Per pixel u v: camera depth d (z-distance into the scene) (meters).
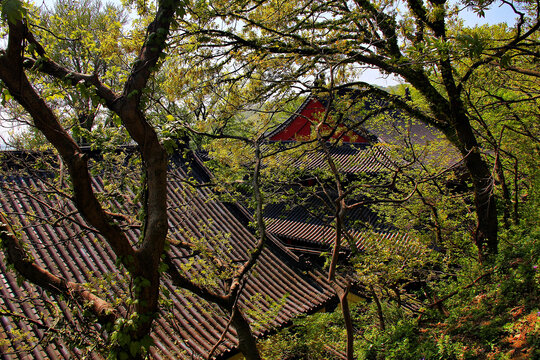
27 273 3.80
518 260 6.72
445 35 7.43
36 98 3.04
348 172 14.48
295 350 7.30
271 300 8.02
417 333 6.75
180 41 7.49
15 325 5.98
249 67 8.05
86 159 3.10
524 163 9.45
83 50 4.10
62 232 7.84
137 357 3.44
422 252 7.54
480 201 8.10
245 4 7.68
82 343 3.98
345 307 4.61
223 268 5.18
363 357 6.86
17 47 2.95
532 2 6.56
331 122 8.12
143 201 3.65
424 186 9.01
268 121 7.52
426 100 8.84
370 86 8.27
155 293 3.46
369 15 7.71
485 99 10.27
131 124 3.30
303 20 7.50
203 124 7.21
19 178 7.82
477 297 6.52
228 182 6.08
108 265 7.64
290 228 16.52
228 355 6.84
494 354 4.97
